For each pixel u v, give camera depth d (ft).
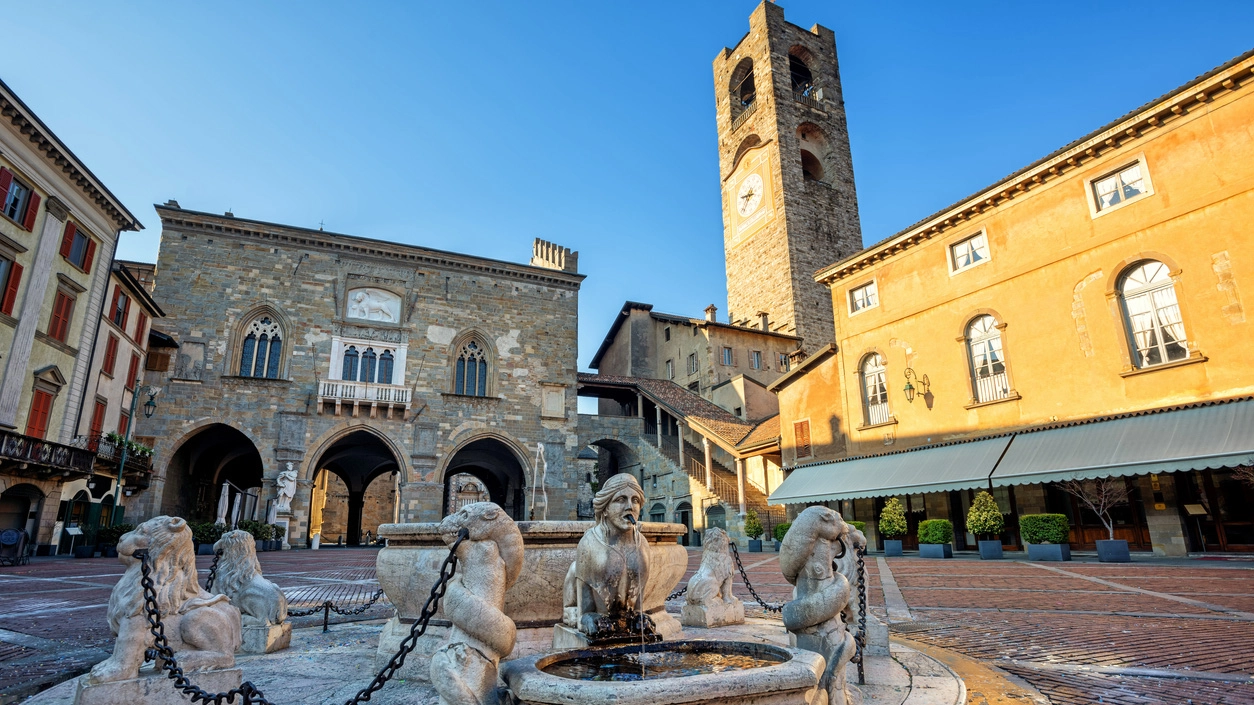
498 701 12.00
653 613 21.74
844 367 95.20
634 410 164.66
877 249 90.43
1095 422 64.69
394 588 19.54
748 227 190.70
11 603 36.19
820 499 87.45
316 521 165.27
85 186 90.27
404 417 122.31
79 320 90.53
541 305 139.13
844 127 195.83
